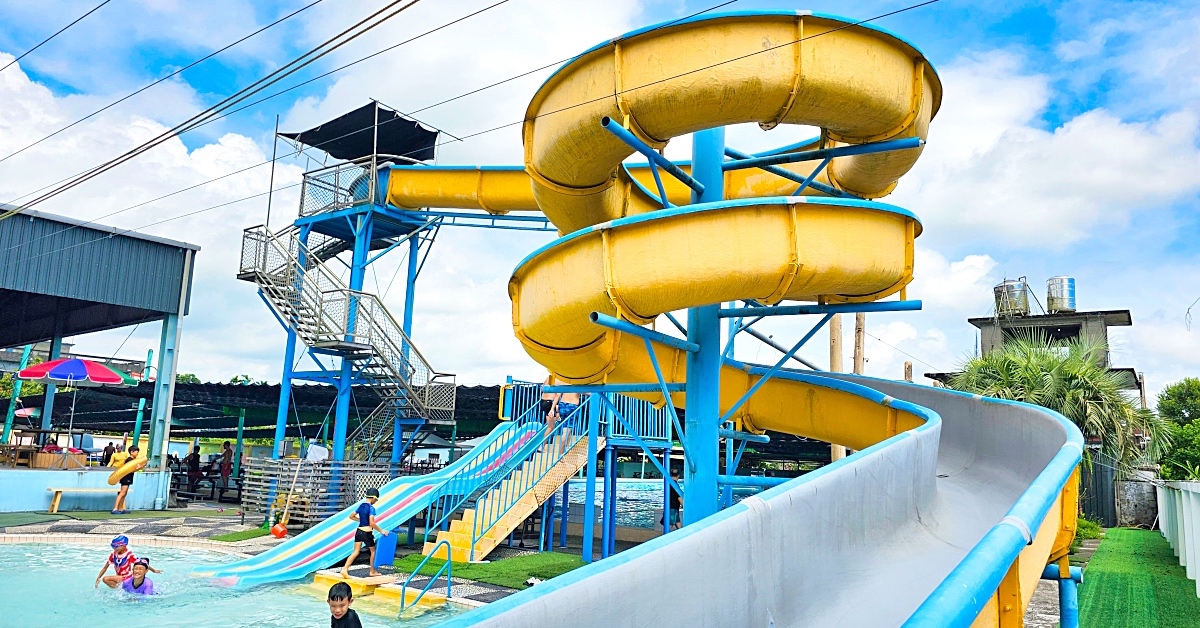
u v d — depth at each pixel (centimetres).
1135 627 944
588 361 1066
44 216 2294
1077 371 1958
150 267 2511
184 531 1983
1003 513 841
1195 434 2506
